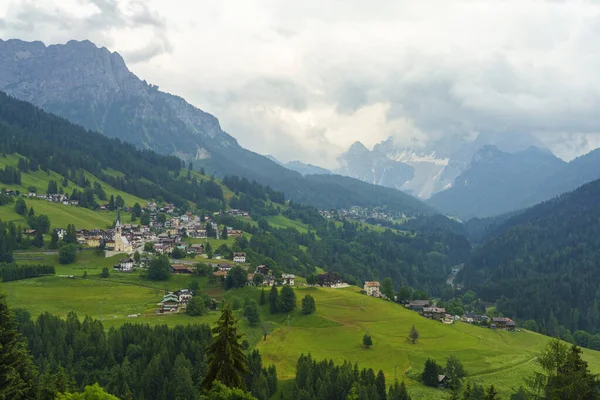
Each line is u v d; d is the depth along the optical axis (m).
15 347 91.88
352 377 151.25
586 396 76.44
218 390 70.19
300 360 167.50
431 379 174.00
